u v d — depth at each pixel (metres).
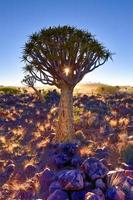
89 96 27.42
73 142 13.43
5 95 29.20
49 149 13.21
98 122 17.78
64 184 8.00
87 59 13.88
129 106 22.48
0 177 10.66
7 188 9.49
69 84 13.99
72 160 10.60
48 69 13.88
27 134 16.45
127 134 15.37
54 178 8.96
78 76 13.97
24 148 13.95
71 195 7.93
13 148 13.92
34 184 9.28
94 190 7.85
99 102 24.58
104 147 12.66
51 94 28.25
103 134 15.70
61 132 13.89
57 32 13.35
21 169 11.32
